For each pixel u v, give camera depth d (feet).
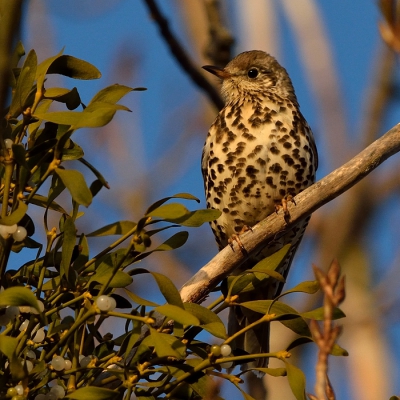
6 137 24.12
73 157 24.34
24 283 26.50
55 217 48.60
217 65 49.67
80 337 24.80
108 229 24.76
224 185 42.04
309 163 42.01
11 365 21.83
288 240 41.78
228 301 25.31
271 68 47.70
